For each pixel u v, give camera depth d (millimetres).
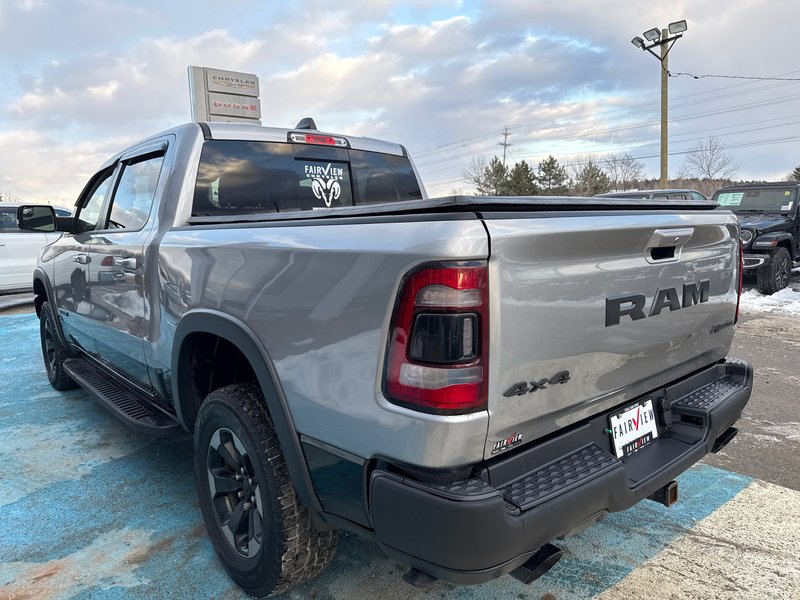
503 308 1612
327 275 1826
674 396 2447
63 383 5160
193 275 2479
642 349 2145
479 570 1562
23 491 3340
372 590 2398
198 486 2578
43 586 2465
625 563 2580
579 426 1994
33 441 4102
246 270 2162
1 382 5637
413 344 1595
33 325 8625
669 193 12250
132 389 3594
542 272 1715
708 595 2357
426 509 1563
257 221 2303
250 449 2168
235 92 10828
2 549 2746
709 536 2799
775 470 3535
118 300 3275
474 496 1541
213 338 2627
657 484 2053
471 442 1603
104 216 3699
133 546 2760
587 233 1802
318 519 2021
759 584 2428
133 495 3271
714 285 2559
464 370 1562
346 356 1763
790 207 10961
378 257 1678
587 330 1882
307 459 1952
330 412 1826
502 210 1672
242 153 3129
